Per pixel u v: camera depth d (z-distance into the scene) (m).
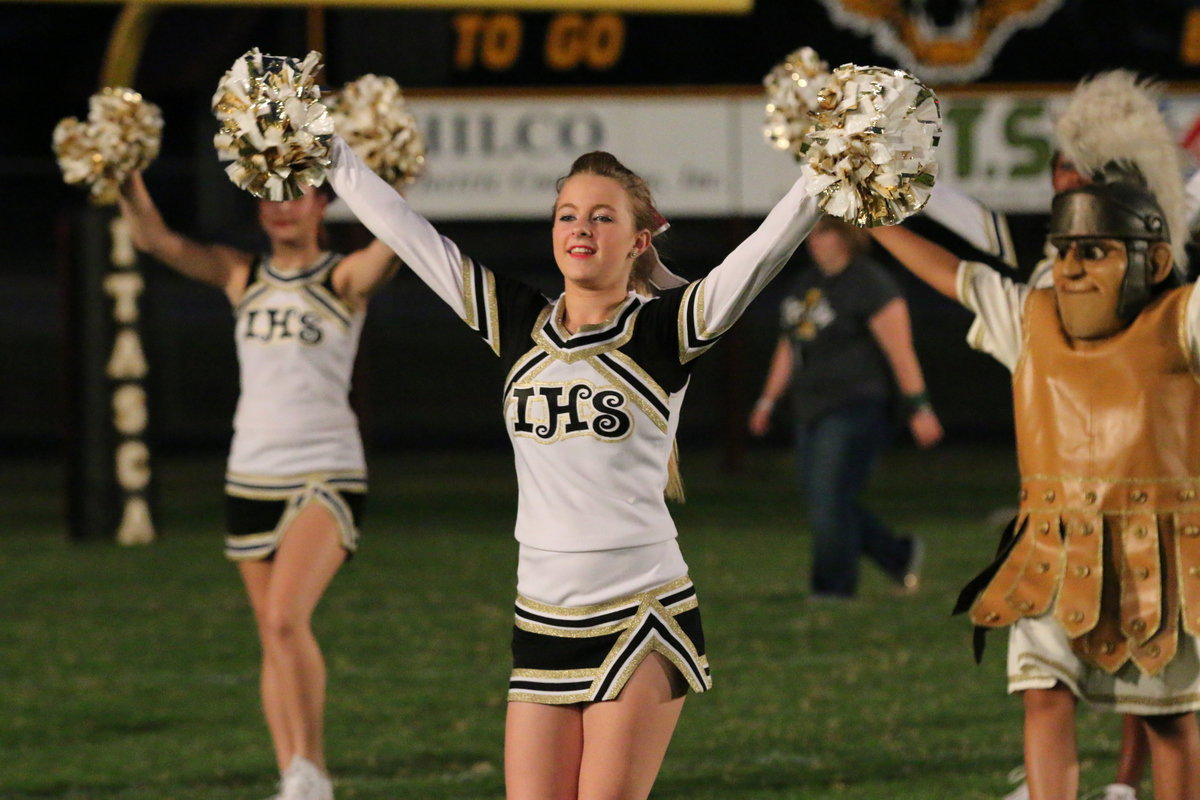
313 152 13.39
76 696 25.23
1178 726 14.91
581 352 12.75
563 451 12.73
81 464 41.84
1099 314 14.82
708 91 48.16
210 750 21.95
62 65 72.75
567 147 48.12
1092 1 46.66
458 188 47.91
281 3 42.62
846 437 31.45
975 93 47.09
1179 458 14.77
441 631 30.09
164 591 34.66
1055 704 14.94
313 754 18.58
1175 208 15.36
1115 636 14.73
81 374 41.81
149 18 41.91
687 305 12.59
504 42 47.78
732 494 49.97
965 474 53.94
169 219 77.88
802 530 42.59
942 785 19.64
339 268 19.47
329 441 19.31
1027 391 15.29
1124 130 15.23
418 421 68.69
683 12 43.78
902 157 11.94
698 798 19.23
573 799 12.95
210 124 66.56
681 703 13.05
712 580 35.12
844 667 26.50
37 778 20.55
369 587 34.97
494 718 23.50
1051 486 15.06
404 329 85.81
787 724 22.88
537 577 12.90
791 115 16.89
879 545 32.59
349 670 26.84
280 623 18.64
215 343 80.75
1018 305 15.58
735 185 48.44
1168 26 46.44
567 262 12.88
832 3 47.72
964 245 53.66
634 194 13.07
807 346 31.55
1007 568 15.18
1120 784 17.78
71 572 37.25
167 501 49.59
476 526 44.12
